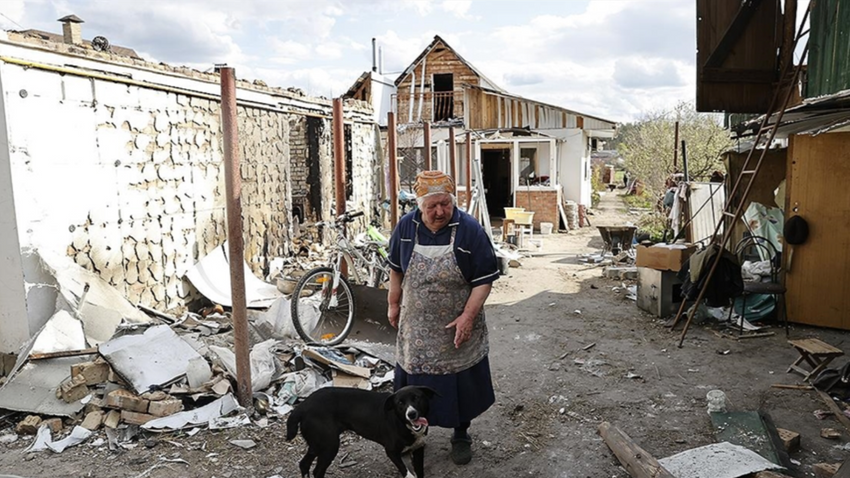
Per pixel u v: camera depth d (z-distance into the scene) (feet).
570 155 57.36
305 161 35.99
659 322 21.40
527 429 12.91
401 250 11.12
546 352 18.26
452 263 10.53
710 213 33.12
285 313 18.81
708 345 18.66
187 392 13.30
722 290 18.95
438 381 10.71
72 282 15.70
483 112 57.57
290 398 13.88
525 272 32.71
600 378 15.90
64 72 16.01
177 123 21.20
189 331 18.28
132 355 13.61
